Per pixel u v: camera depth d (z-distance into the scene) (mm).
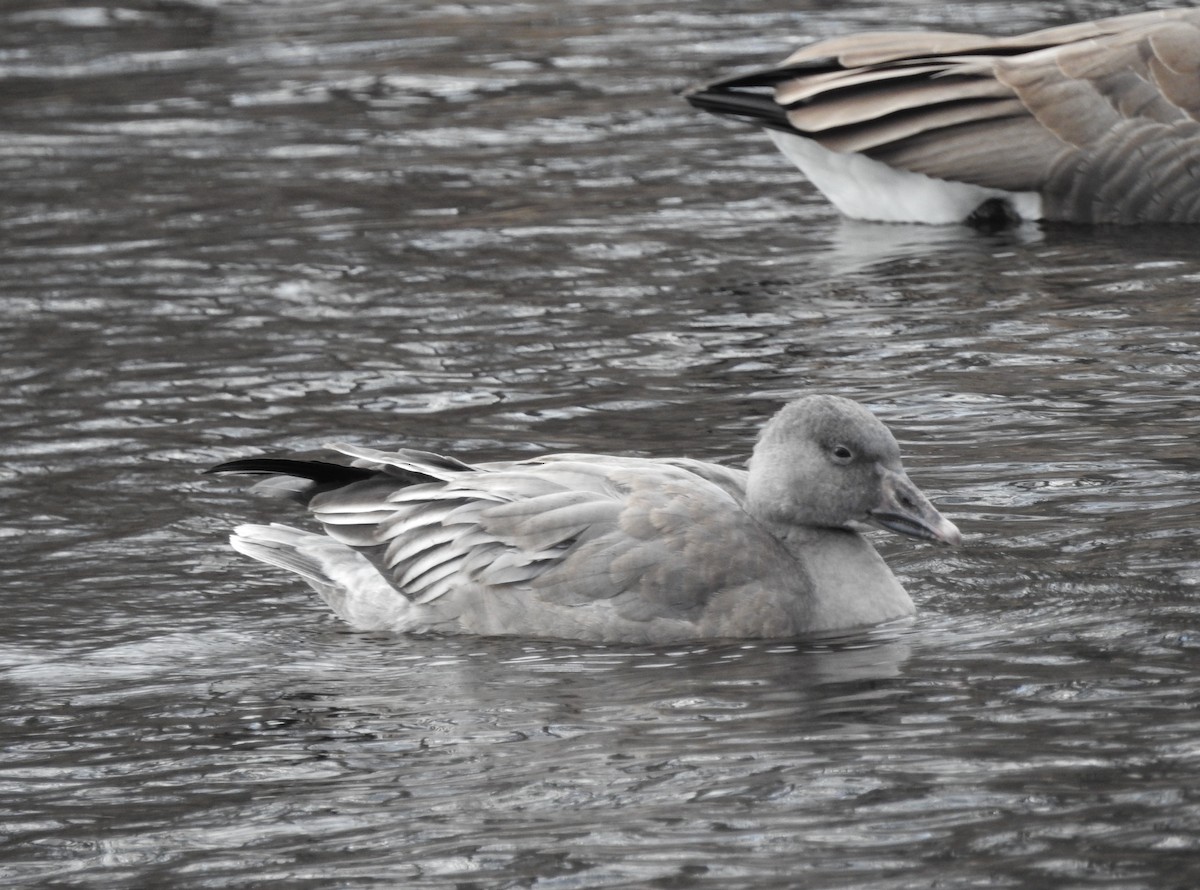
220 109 27828
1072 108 20641
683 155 24719
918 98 21031
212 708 10531
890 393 15828
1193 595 11477
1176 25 20906
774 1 33719
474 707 10414
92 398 16375
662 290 19141
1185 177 20422
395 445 15047
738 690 10500
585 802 9039
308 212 22375
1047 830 8484
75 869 8633
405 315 18547
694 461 12641
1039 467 14000
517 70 29641
